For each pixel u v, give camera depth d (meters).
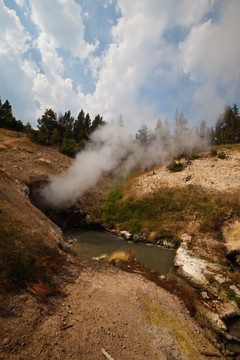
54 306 6.34
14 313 5.39
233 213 18.58
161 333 6.48
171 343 6.14
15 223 9.58
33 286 6.80
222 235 17.19
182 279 12.14
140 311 7.39
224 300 9.96
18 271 6.97
